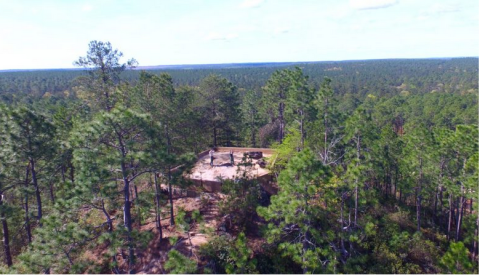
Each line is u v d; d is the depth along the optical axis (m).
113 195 14.47
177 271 12.14
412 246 18.97
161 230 18.42
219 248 15.96
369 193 19.42
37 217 18.81
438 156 19.09
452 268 10.66
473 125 13.73
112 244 13.27
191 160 15.38
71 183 14.04
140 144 16.31
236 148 35.00
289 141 27.89
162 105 21.75
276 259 16.73
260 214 15.07
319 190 17.48
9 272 13.02
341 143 23.73
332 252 15.03
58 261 13.12
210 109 39.75
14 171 17.62
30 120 16.89
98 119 14.27
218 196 22.00
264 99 43.25
